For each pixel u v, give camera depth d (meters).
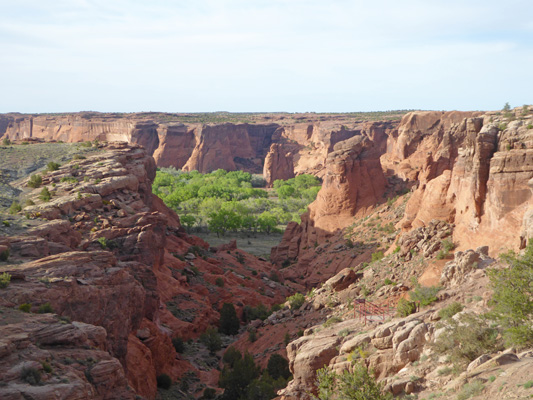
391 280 53.72
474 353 28.61
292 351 42.41
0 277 41.81
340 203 110.50
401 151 166.88
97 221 74.19
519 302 28.59
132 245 68.81
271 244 154.62
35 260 49.88
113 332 45.81
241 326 79.00
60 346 35.28
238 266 106.06
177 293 79.56
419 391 28.66
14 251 51.81
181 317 72.81
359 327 41.16
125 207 83.44
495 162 48.69
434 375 29.11
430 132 165.50
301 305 64.94
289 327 58.16
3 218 65.44
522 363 24.84
